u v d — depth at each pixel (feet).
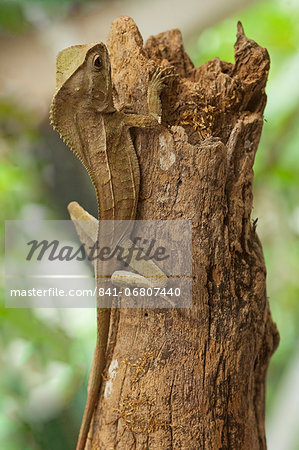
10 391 16.76
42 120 19.35
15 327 16.63
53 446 16.67
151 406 8.93
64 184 19.99
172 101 9.34
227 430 9.09
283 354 23.00
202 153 8.75
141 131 9.20
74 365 17.61
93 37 18.37
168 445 8.84
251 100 9.84
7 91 18.67
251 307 9.22
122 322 9.34
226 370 8.99
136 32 9.57
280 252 23.17
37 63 18.63
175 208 8.96
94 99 8.86
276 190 23.41
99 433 9.51
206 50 23.09
